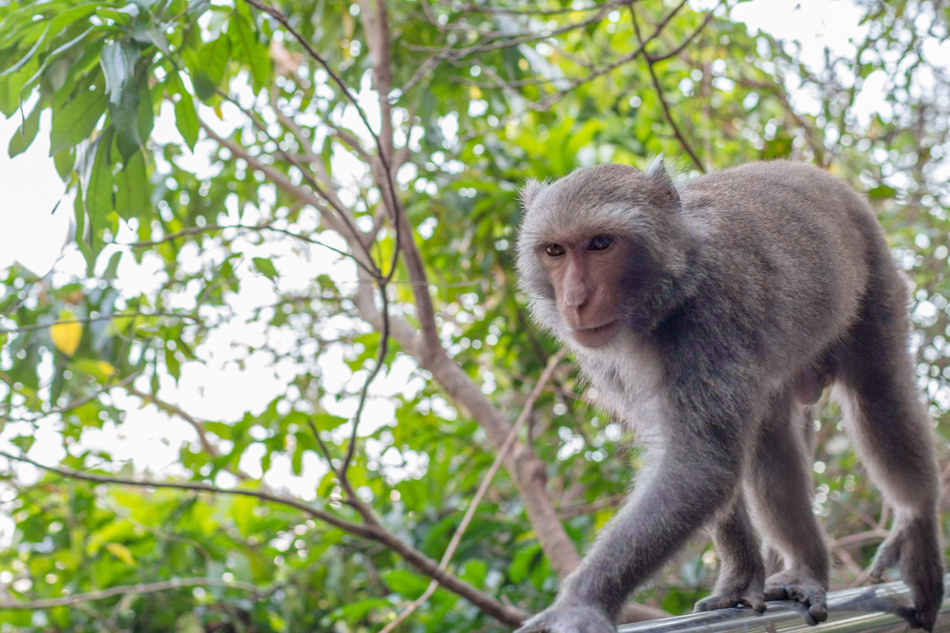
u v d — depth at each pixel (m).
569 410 6.68
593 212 2.96
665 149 7.52
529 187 3.48
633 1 4.79
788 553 3.63
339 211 4.23
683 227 3.04
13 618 6.33
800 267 3.28
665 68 7.88
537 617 2.46
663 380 3.04
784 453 3.65
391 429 6.63
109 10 3.29
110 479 4.32
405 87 4.88
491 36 5.32
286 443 6.17
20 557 6.76
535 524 5.27
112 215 4.05
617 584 2.58
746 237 3.16
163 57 3.63
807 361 3.48
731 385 2.89
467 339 7.26
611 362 3.39
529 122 7.78
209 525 6.69
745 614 2.66
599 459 6.61
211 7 3.77
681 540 2.69
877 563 3.80
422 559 4.68
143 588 5.68
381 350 4.38
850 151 7.20
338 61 6.05
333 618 5.63
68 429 6.14
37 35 3.44
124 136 3.21
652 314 3.02
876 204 6.84
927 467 3.74
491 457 6.71
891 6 6.66
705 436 2.86
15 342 5.14
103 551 6.31
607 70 5.05
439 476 6.67
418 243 7.12
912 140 7.38
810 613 2.75
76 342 5.10
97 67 3.46
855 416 3.92
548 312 3.34
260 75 4.06
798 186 3.61
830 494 6.69
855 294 3.59
